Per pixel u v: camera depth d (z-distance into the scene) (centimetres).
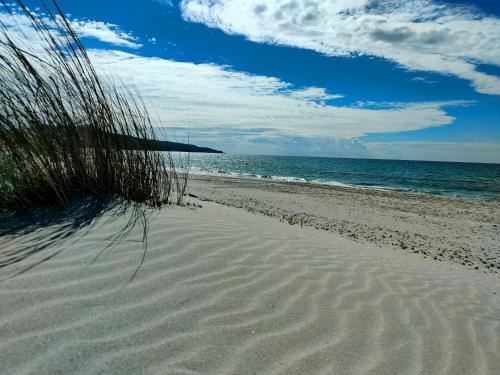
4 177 314
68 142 348
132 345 163
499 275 502
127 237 278
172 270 241
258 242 341
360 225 844
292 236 421
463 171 5716
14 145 312
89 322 172
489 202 1599
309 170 4422
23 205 320
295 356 179
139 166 391
